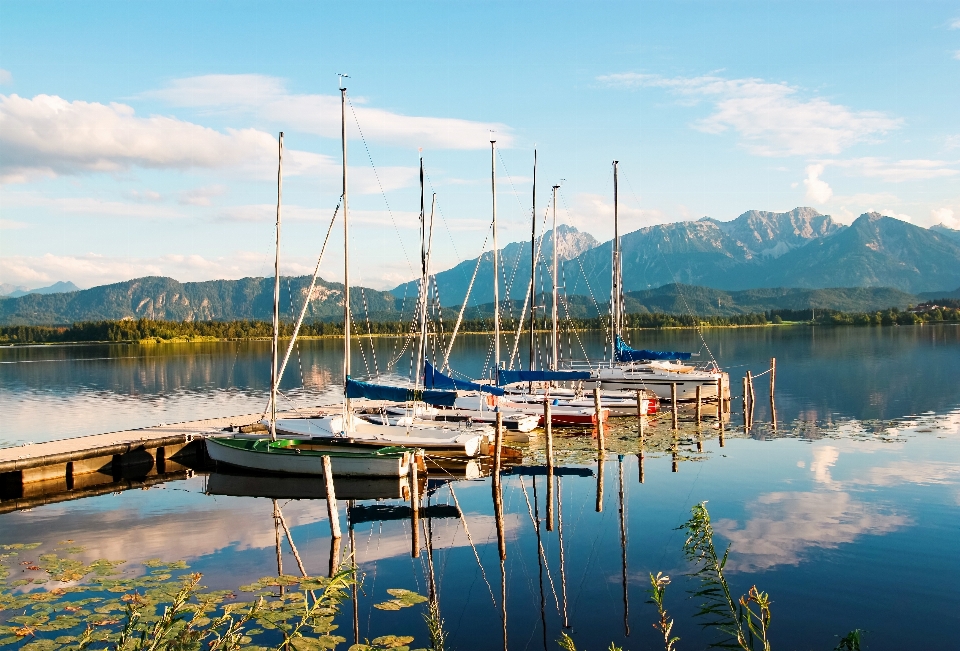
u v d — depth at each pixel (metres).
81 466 29.58
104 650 12.34
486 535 21.80
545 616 15.80
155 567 17.72
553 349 49.38
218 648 10.52
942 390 53.34
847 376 64.25
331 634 14.66
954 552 18.88
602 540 20.92
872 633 14.45
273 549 20.42
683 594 16.78
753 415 44.44
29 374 83.50
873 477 27.14
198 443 33.19
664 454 32.91
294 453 28.91
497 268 40.59
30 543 20.89
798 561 18.41
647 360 52.31
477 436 31.86
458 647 14.29
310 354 120.44
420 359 38.09
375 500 26.52
